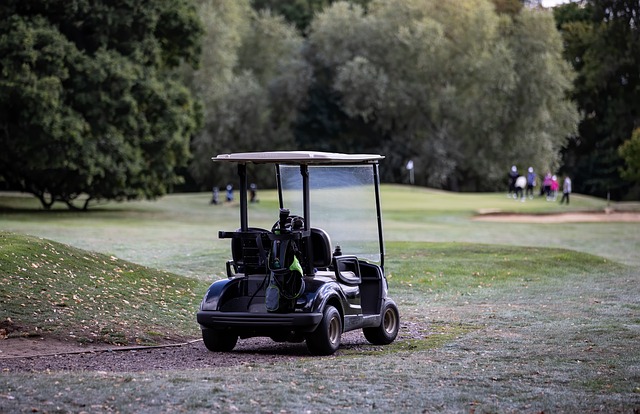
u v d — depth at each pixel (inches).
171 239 1951.3
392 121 5206.7
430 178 4889.3
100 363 706.8
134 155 2965.1
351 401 552.1
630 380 625.9
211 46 4682.6
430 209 3277.6
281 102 5088.6
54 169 2898.6
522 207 3447.3
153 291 1045.2
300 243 761.6
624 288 1328.7
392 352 786.2
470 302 1182.3
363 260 839.1
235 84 4847.4
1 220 2379.4
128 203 3508.9
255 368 671.1
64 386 573.6
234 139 4906.5
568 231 2583.7
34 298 899.4
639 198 5551.2
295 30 5472.4
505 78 4694.9
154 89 2982.3
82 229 2159.2
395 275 1411.2
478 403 550.6
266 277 754.8
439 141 4913.9
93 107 2792.8
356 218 833.5
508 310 1098.1
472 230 2532.0
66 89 2800.2
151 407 524.1
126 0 2942.9
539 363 701.3
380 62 5002.5
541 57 4808.1
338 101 5032.0
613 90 5502.0
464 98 4896.7
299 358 738.8
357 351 794.8
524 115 4842.5
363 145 5305.1
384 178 5059.1
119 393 555.2
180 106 3196.4
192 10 3316.9
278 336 761.0
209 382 598.5
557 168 5054.1
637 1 5388.8
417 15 5007.4
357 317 796.6
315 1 6195.9
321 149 5137.8
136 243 1801.2
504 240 2231.8
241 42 5231.3
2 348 759.1
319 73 5182.1
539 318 1023.6
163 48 3385.8
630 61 5344.5
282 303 738.8
